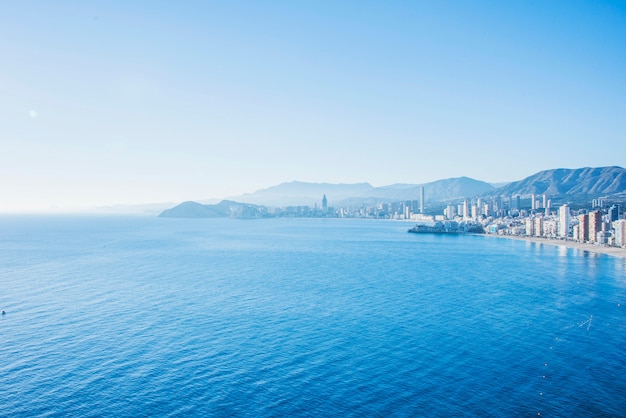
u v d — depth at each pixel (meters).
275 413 62.28
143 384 70.25
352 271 183.50
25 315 108.19
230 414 62.00
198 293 135.12
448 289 143.38
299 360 79.94
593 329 99.06
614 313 112.44
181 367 76.62
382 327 99.50
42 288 142.50
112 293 134.62
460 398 66.81
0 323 101.25
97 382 70.94
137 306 117.81
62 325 99.88
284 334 94.19
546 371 76.31
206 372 74.69
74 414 61.69
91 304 119.81
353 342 89.44
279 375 73.69
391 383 71.25
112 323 101.62
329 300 125.81
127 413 61.97
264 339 90.94
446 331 96.88
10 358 80.12
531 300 127.19
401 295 133.38
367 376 73.69
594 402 65.94
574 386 70.88
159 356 81.38
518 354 83.75
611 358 82.25
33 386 69.56
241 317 107.12
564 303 123.44
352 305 119.94
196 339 90.69
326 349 85.44
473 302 124.25
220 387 69.44
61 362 78.50
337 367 77.06
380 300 126.19
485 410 63.59
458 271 184.25
